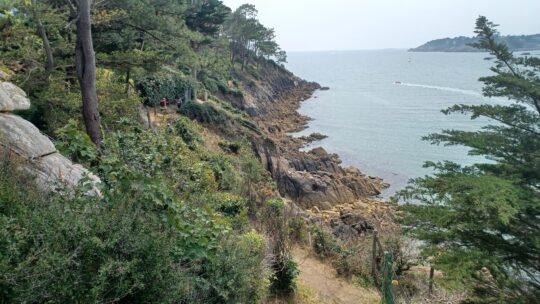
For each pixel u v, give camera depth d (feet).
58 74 43.09
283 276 32.55
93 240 12.72
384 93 301.43
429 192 30.22
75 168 23.62
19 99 26.08
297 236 46.62
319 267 41.57
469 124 173.27
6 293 10.85
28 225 12.37
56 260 11.62
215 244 19.65
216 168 54.49
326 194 92.84
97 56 47.09
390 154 133.49
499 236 28.48
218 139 89.15
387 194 100.27
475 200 25.30
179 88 100.17
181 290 15.64
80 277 12.23
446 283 26.91
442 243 30.37
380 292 38.14
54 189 16.67
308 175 99.14
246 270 22.33
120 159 19.29
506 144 29.96
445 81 376.68
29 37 44.39
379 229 65.67
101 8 53.78
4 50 44.57
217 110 102.47
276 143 126.82
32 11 39.86
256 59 293.84
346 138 158.10
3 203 14.01
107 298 12.80
